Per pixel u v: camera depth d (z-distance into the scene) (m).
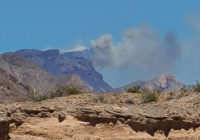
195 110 82.50
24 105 65.06
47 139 63.91
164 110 77.25
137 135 70.88
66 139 64.88
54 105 67.00
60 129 65.00
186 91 125.94
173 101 109.62
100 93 121.00
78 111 67.50
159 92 125.25
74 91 122.56
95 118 68.06
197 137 77.56
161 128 74.50
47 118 65.12
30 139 62.66
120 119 69.88
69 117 66.56
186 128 77.50
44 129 64.12
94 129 67.56
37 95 115.31
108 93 119.88
